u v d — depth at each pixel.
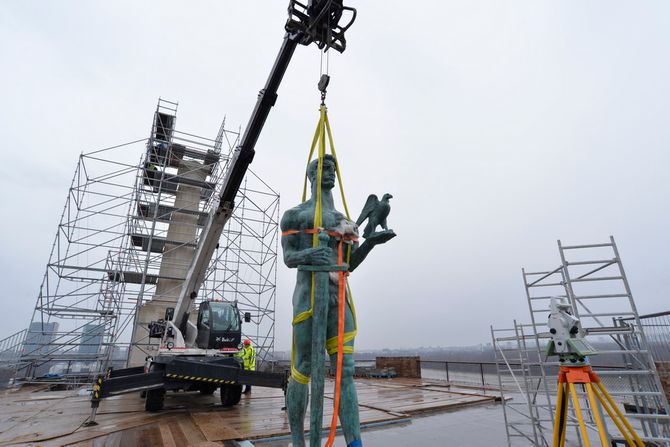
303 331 3.04
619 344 6.18
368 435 7.44
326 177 3.40
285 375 10.45
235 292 20.98
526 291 6.27
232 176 11.71
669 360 6.00
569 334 3.58
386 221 3.43
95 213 18.78
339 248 3.15
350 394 2.96
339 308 2.81
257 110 10.59
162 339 13.45
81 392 15.23
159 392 10.02
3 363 16.80
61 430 7.85
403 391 14.33
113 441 6.99
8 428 8.12
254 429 7.69
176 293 19.41
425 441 6.98
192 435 7.35
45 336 16.86
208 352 11.95
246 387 14.12
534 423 6.21
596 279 5.13
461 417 9.37
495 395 12.88
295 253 2.95
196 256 13.16
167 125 21.94
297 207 3.34
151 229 18.17
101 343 16.78
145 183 21.34
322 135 3.38
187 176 21.78
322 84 4.10
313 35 5.03
